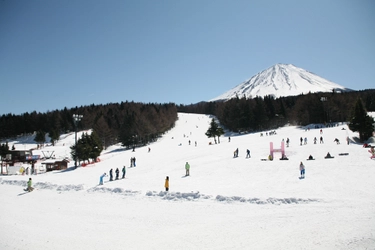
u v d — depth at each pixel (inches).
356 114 1776.6
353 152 1358.3
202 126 5167.3
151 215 652.7
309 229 466.6
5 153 2551.7
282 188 800.3
